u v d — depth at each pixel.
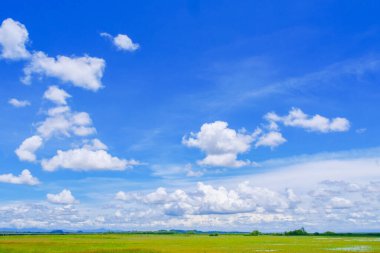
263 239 177.38
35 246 101.44
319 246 109.44
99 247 99.31
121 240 153.38
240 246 108.00
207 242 135.88
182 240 157.38
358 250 91.56
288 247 103.62
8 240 144.25
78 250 87.19
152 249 90.81
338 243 128.88
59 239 161.25
